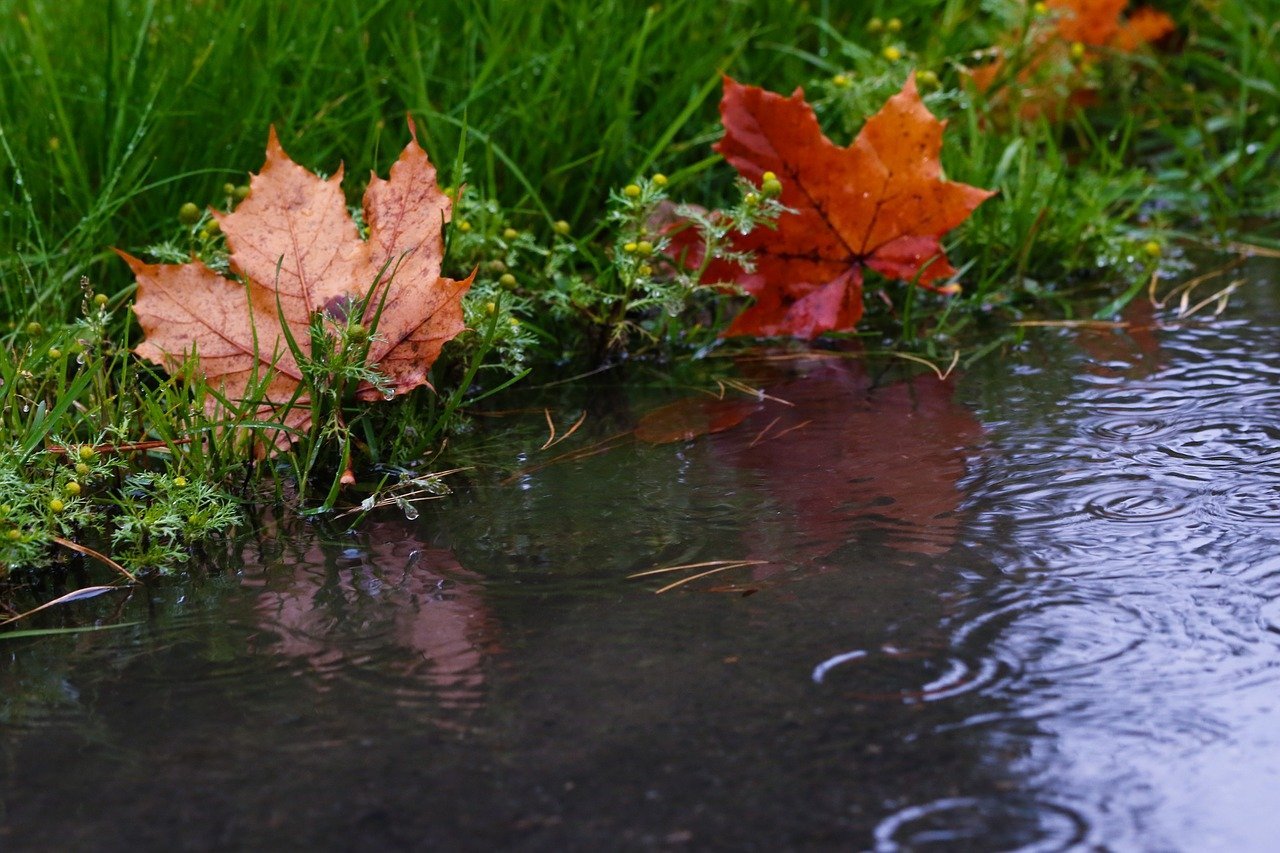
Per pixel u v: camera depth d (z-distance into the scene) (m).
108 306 1.46
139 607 1.26
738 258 1.45
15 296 1.46
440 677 1.21
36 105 1.52
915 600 1.24
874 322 1.53
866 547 1.28
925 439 1.36
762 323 1.49
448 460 1.37
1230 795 1.11
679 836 1.08
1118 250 1.57
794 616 1.23
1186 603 1.23
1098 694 1.19
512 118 1.57
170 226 1.50
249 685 1.22
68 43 1.57
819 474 1.34
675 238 1.48
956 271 1.50
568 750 1.18
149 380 1.41
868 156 1.47
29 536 1.27
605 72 1.60
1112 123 1.78
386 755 1.18
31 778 1.18
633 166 1.58
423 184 1.37
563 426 1.40
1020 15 1.70
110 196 1.49
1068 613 1.23
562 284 1.48
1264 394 1.39
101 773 1.18
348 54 1.58
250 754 1.18
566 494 1.33
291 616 1.25
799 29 1.72
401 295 1.36
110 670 1.23
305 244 1.37
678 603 1.25
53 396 1.38
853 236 1.48
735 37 1.66
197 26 1.57
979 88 1.70
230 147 1.52
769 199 1.44
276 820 1.12
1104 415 1.38
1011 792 1.12
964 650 1.21
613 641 1.23
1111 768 1.15
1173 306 1.52
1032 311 1.53
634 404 1.43
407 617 1.25
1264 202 1.70
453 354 1.41
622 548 1.29
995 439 1.36
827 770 1.16
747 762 1.17
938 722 1.18
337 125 1.53
